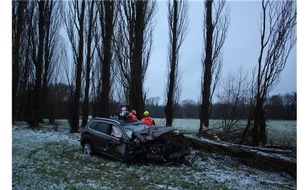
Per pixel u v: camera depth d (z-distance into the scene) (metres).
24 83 35.28
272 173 11.95
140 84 19.91
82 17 25.28
